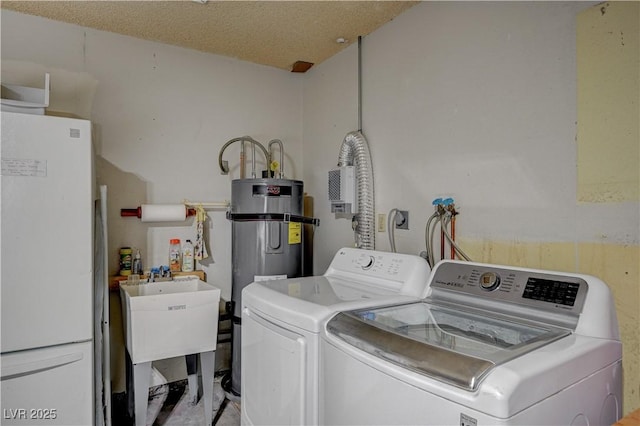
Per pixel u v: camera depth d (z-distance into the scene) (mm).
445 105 1908
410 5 2096
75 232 1699
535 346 973
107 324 1999
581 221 1356
